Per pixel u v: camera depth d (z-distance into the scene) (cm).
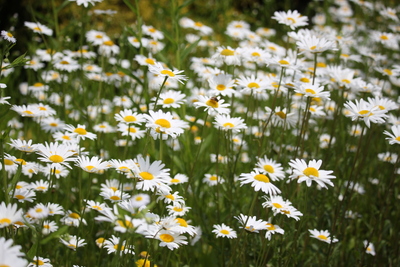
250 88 175
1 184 163
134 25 226
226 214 175
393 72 197
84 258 168
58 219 172
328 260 172
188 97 202
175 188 176
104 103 207
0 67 158
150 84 218
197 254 178
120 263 154
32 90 204
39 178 179
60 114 194
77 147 166
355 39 270
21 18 273
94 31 206
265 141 191
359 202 192
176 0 194
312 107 184
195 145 198
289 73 194
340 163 190
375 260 180
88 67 208
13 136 193
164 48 193
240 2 474
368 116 166
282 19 184
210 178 183
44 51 205
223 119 170
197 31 290
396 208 186
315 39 173
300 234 173
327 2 328
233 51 183
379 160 196
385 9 249
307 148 187
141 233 149
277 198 165
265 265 171
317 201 181
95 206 164
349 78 185
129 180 178
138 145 199
